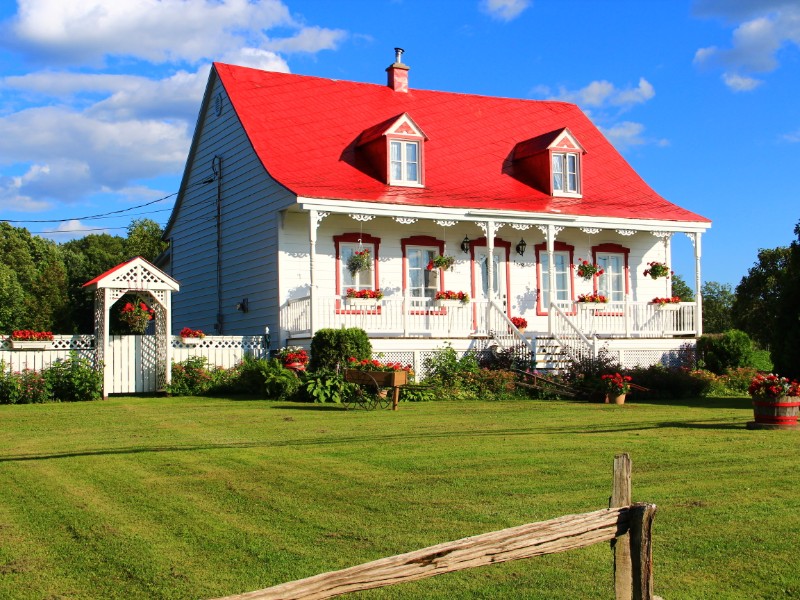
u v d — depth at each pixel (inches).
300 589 174.9
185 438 550.9
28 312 1565.0
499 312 977.5
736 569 291.7
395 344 929.5
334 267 994.1
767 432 585.3
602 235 1149.1
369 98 1165.1
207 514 354.3
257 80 1115.3
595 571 294.5
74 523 341.4
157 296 848.9
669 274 1151.0
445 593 273.6
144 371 861.2
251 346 941.8
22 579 279.0
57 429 594.9
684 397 899.4
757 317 1668.3
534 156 1133.1
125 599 262.7
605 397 826.8
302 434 570.3
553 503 369.1
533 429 601.6
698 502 373.7
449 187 1053.2
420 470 442.3
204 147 1173.7
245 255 1045.2
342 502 373.4
